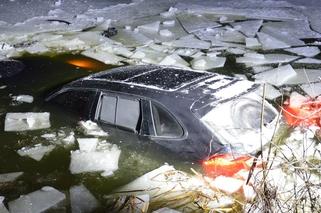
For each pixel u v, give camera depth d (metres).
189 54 10.59
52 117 6.91
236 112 5.21
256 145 4.98
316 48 10.77
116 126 6.00
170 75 6.15
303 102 6.58
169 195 5.13
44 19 13.71
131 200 5.05
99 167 5.73
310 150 5.57
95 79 6.57
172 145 5.38
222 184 5.04
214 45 11.20
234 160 4.90
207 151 5.05
